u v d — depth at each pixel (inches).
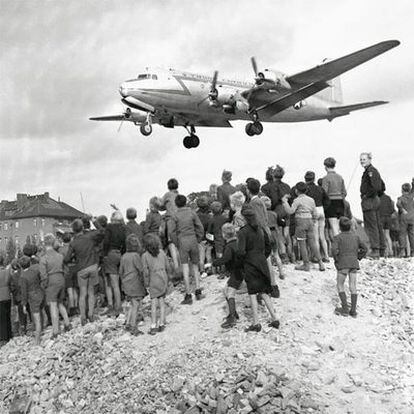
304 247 416.8
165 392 303.0
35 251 416.5
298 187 410.3
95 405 317.1
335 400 278.8
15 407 336.8
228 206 431.8
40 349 394.3
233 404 275.4
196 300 394.0
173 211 412.5
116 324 391.2
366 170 451.8
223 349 322.7
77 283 430.3
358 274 424.8
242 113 800.9
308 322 347.6
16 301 448.8
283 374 290.2
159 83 748.0
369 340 337.4
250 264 328.2
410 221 515.2
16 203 2509.8
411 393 287.1
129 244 374.9
